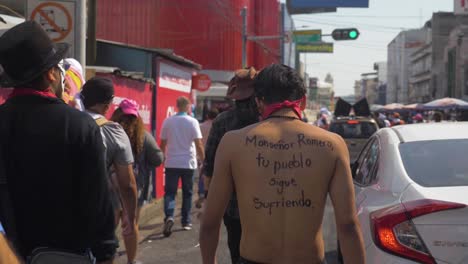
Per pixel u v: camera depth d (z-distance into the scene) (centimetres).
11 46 274
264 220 280
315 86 9800
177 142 862
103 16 3528
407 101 10338
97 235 279
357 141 1817
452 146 476
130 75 970
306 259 279
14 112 277
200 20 3659
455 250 365
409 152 477
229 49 3753
